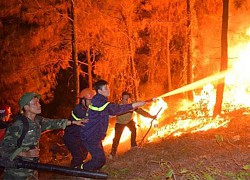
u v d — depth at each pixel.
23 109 4.95
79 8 13.63
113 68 15.83
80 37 14.24
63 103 18.80
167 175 4.91
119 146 10.70
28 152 4.88
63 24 13.89
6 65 15.73
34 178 5.02
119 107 5.88
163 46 17.81
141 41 16.11
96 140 5.98
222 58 9.16
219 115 9.27
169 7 15.36
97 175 4.57
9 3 14.08
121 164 6.85
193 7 14.70
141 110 8.17
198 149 6.64
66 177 6.98
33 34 14.12
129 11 15.09
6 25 15.61
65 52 14.50
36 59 14.77
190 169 5.46
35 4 13.68
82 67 18.28
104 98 5.93
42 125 5.30
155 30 16.72
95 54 16.06
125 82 16.28
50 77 15.26
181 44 17.81
